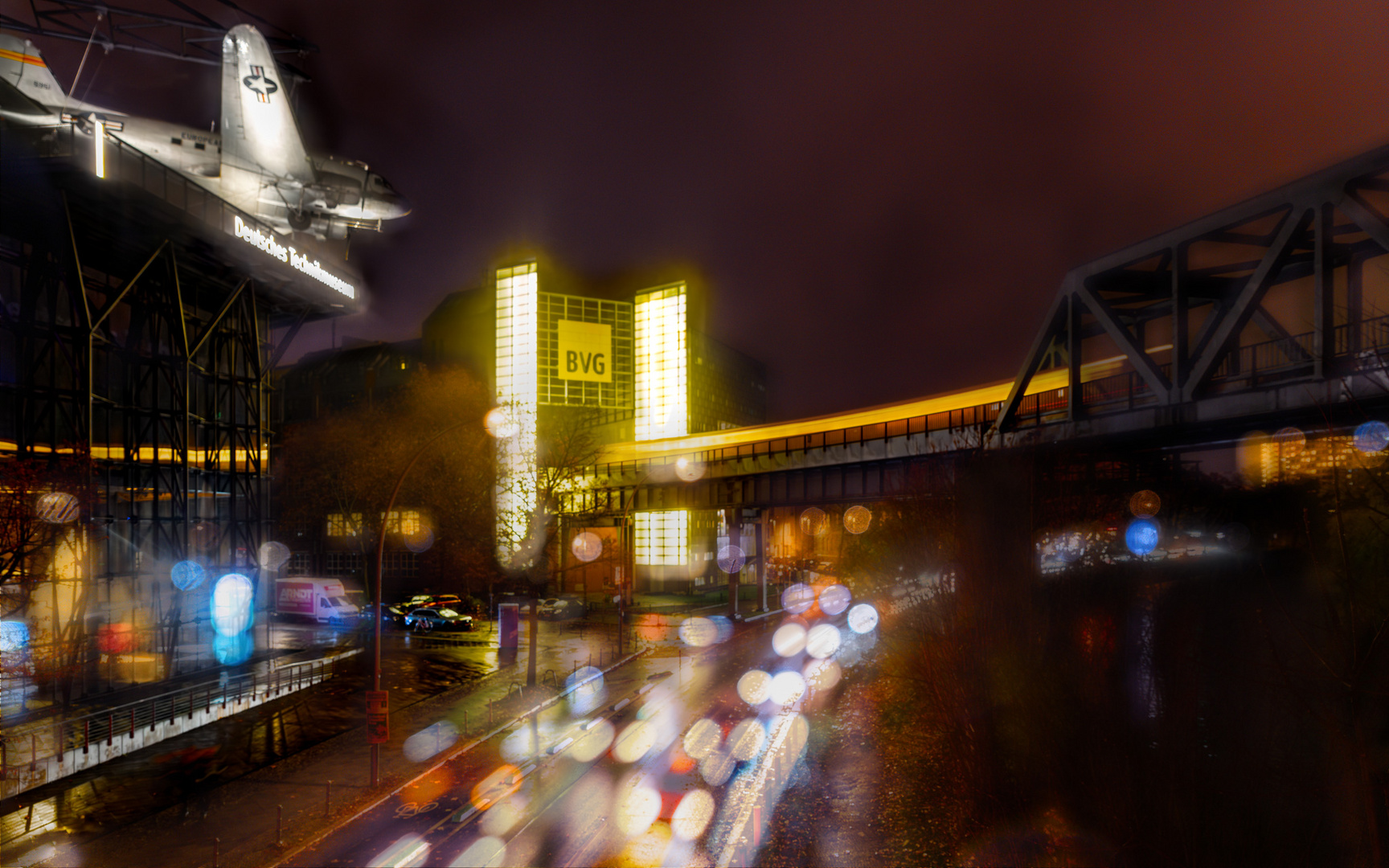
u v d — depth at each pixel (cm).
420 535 6812
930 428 3862
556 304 8138
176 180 3316
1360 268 2384
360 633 4869
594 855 1605
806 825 1795
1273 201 1973
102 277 3228
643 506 6275
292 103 5006
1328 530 2103
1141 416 2408
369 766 2189
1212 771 1619
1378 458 1709
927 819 1827
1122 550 3123
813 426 6225
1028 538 2398
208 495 3709
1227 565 2958
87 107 3897
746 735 2598
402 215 5391
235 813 1827
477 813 1836
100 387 3158
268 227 3838
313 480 6681
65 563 2700
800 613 6156
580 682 3375
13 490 2348
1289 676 1444
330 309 4594
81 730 2347
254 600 3925
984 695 2081
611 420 8300
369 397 7762
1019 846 1633
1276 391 1986
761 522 6209
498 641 4647
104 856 1584
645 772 2198
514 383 8025
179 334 3400
